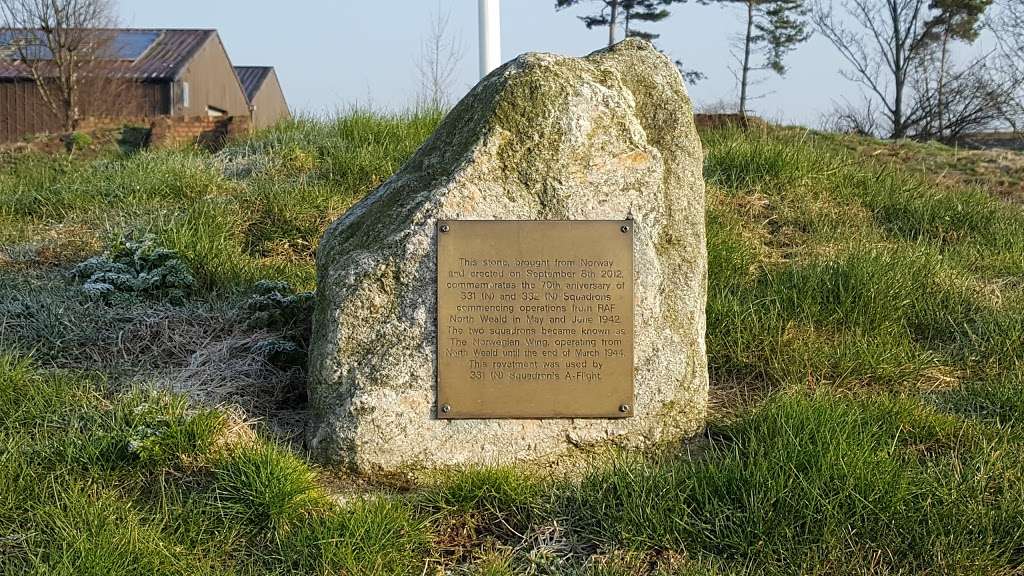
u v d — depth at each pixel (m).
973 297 5.59
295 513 3.43
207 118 10.39
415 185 3.97
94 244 5.95
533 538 3.43
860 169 7.98
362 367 3.74
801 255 6.28
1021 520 3.34
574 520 3.49
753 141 8.23
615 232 3.86
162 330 4.78
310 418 3.94
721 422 4.16
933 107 23.70
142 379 4.32
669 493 3.47
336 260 3.92
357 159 7.56
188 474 3.65
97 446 3.65
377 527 3.31
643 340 3.89
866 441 3.72
